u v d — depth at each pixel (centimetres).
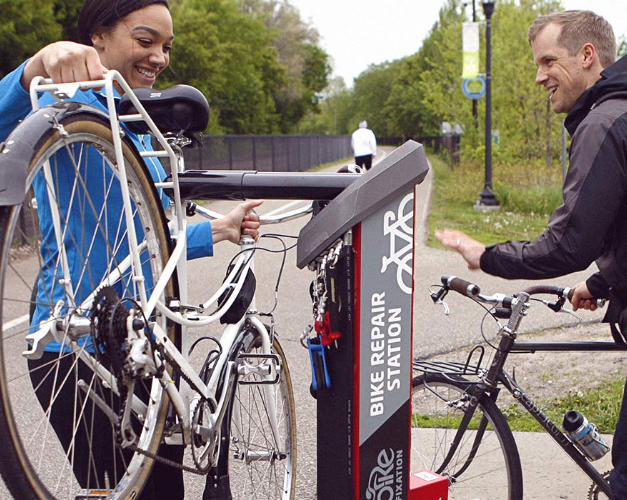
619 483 248
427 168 209
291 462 286
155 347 181
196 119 213
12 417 141
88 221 216
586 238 235
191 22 3097
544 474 377
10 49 1521
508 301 297
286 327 675
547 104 1891
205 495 233
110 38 240
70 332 172
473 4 2545
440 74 2603
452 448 319
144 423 199
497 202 1686
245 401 282
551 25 278
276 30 4772
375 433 217
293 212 262
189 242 236
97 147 176
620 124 233
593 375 511
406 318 216
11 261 177
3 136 201
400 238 211
